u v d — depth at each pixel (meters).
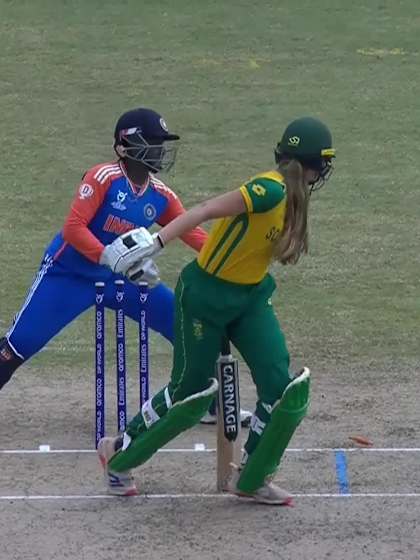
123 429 25.78
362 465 24.72
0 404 29.52
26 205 51.44
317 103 65.88
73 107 64.88
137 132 25.36
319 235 47.38
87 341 35.88
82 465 24.88
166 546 20.42
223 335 21.73
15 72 70.12
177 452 25.69
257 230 20.67
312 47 75.19
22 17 80.06
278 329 21.59
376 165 57.00
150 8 82.31
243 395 30.39
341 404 29.28
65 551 20.23
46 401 29.84
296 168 20.75
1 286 41.09
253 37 76.81
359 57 73.50
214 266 21.00
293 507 22.22
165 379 31.89
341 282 41.72
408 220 49.62
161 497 22.84
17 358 26.39
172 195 26.73
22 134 60.84
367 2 84.00
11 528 21.25
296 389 20.84
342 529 21.16
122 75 69.94
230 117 63.50
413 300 39.78
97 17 80.25
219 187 53.84
